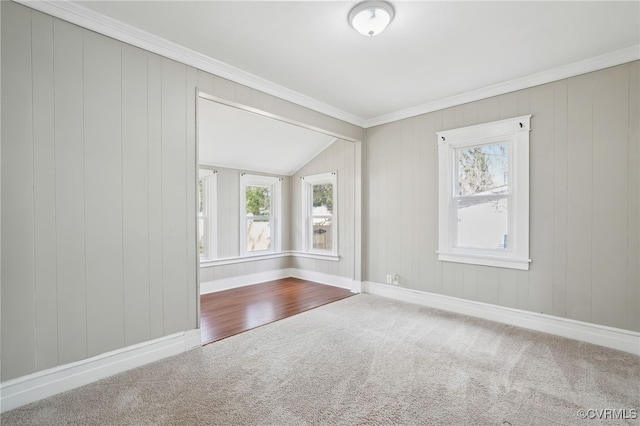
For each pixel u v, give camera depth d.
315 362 2.35
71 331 2.00
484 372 2.19
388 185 4.15
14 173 1.80
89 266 2.08
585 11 2.00
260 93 3.13
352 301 4.00
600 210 2.64
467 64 2.75
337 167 4.96
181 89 2.54
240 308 3.75
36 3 1.85
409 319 3.29
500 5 1.95
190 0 1.92
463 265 3.46
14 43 1.80
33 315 1.87
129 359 2.25
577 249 2.75
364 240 4.44
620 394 1.92
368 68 2.84
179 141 2.53
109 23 2.11
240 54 2.60
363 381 2.08
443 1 1.91
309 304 3.90
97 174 2.11
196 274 2.63
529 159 2.98
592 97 2.67
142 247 2.33
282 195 5.60
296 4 1.96
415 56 2.62
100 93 2.12
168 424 1.65
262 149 4.68
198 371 2.21
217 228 4.70
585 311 2.71
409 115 3.89
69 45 1.99
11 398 1.79
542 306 2.94
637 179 2.48
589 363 2.31
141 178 2.32
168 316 2.47
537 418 1.70
